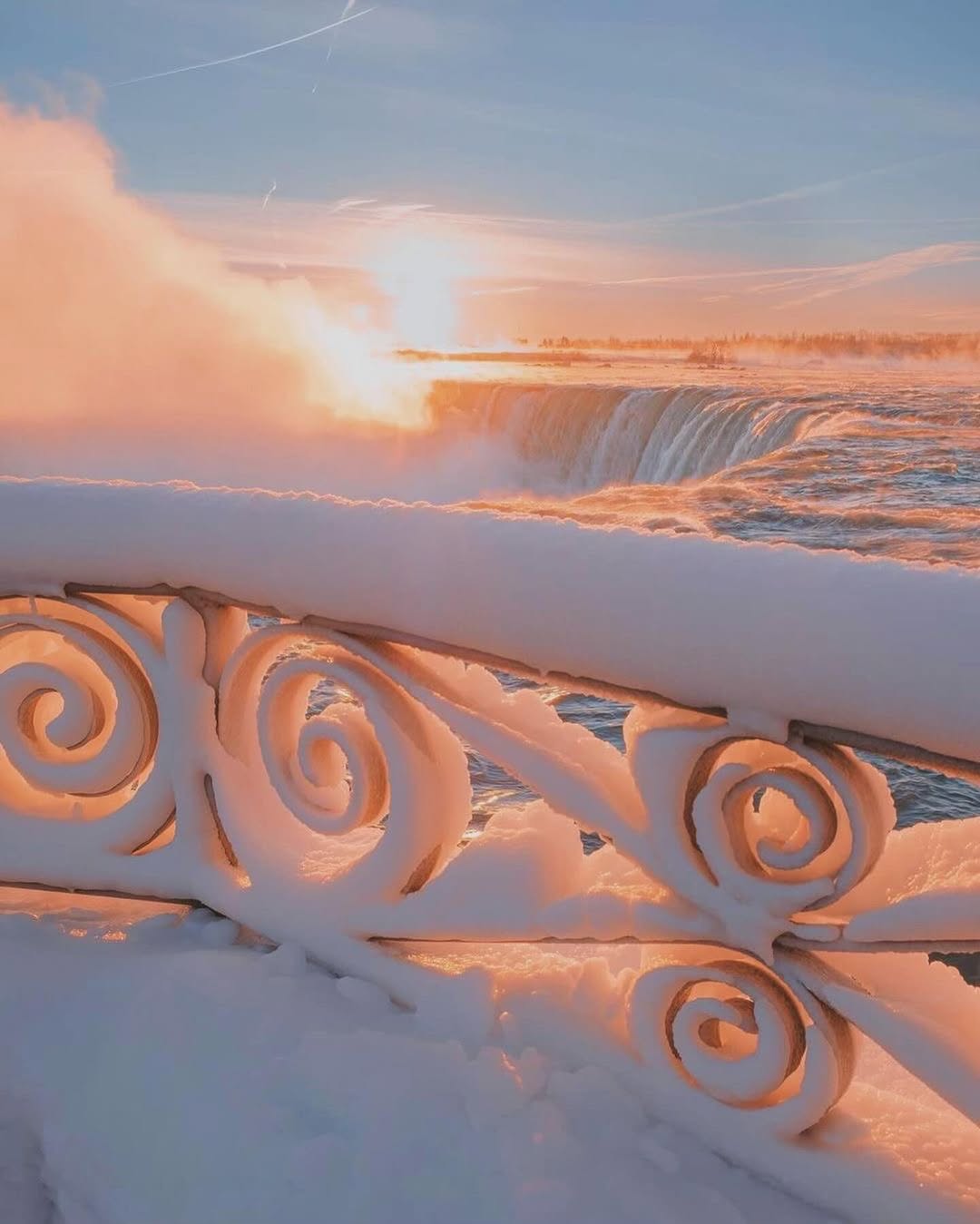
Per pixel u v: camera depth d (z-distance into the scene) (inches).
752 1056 52.4
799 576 45.5
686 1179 53.0
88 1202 57.6
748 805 52.6
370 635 58.3
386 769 63.5
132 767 70.7
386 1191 52.4
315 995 63.5
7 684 71.3
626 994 59.2
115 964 66.8
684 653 47.5
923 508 367.9
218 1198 54.2
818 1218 51.5
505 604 51.9
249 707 69.8
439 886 60.2
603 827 53.9
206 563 62.2
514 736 56.2
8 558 67.3
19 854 73.7
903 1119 55.2
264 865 68.0
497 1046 58.5
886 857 52.6
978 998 50.3
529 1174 51.9
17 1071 62.5
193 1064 59.5
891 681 42.9
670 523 344.2
